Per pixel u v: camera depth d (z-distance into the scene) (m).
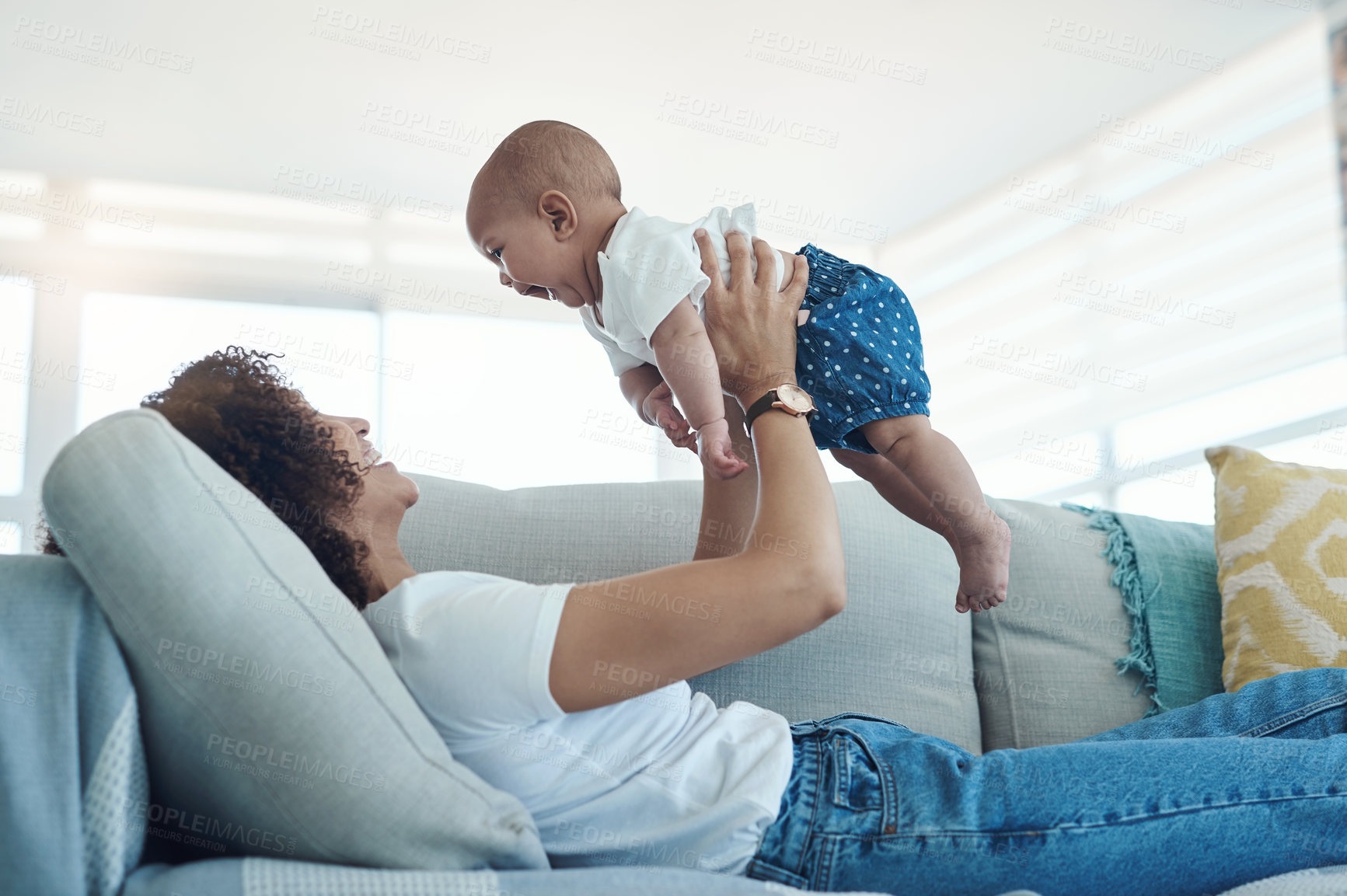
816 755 1.01
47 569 0.84
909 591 1.59
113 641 0.82
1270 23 3.66
